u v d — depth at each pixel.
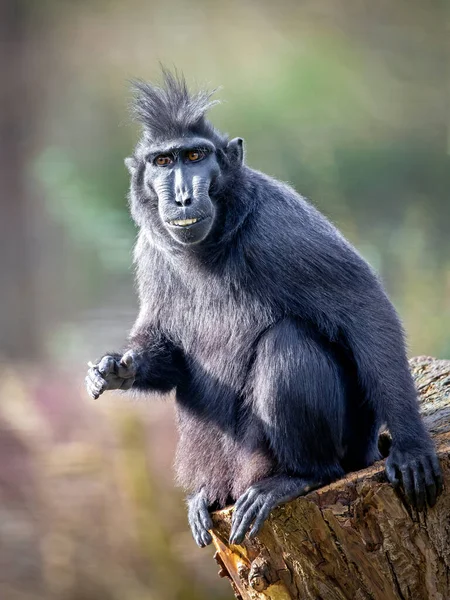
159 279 18.36
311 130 58.34
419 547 15.22
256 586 15.49
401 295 42.94
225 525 16.47
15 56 65.94
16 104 65.12
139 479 30.88
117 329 56.59
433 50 66.38
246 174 17.42
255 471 16.45
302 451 16.03
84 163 58.25
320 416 16.02
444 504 15.38
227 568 16.92
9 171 63.03
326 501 15.17
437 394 19.55
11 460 32.72
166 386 18.50
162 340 18.47
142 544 30.03
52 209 56.56
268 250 16.75
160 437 33.59
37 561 30.39
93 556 30.06
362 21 67.38
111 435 32.38
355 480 15.25
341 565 15.12
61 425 34.09
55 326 58.97
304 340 16.33
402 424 16.02
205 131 17.48
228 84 61.62
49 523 30.83
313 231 16.91
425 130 62.78
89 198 53.25
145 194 17.73
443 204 58.06
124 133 61.62
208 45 68.56
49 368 48.22
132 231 51.44
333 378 16.30
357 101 61.53
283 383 16.03
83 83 69.00
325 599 15.23
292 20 67.62
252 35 67.75
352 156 57.62
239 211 17.06
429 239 49.06
